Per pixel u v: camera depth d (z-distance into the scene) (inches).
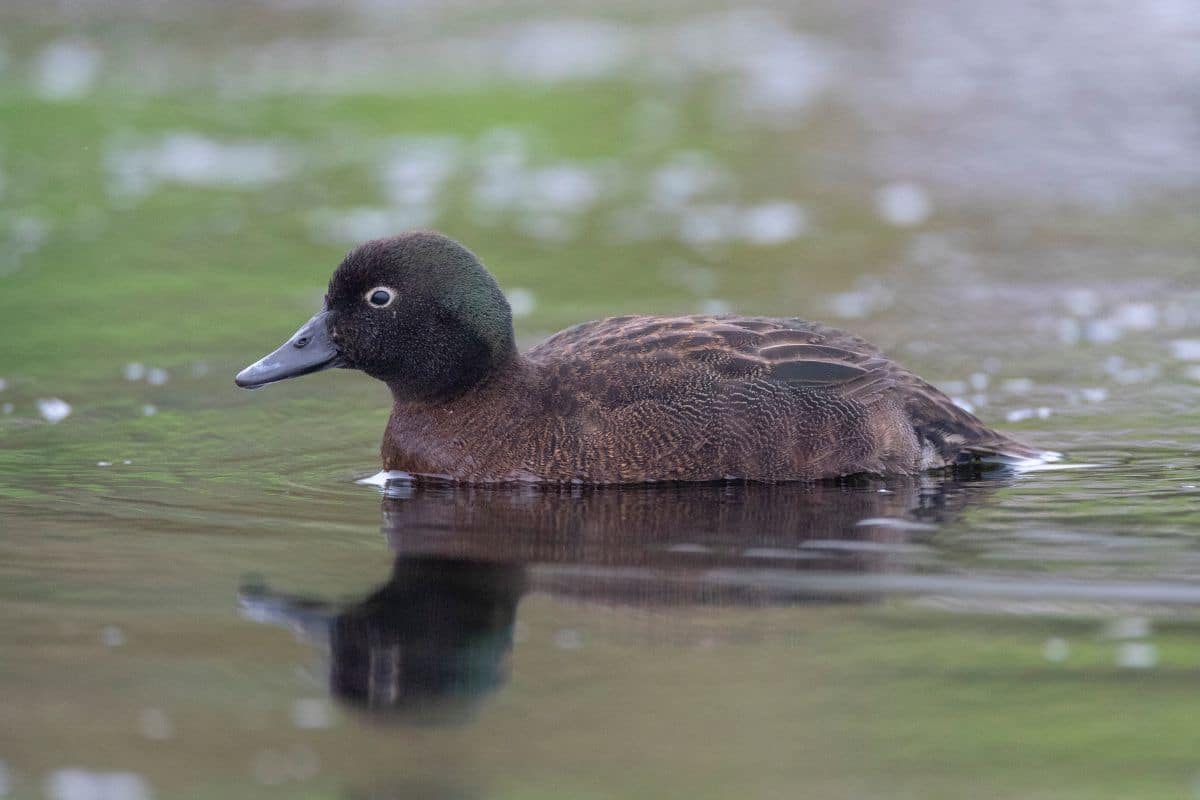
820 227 940.0
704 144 1133.7
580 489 526.0
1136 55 1307.8
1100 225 933.8
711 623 400.8
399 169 1078.4
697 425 526.6
